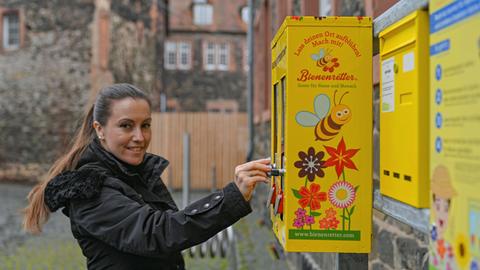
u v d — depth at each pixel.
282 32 2.05
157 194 2.24
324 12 6.05
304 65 1.92
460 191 1.19
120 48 19.25
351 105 1.92
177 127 16.36
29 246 8.25
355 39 1.92
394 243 3.21
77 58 17.62
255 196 12.14
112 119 2.04
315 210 1.94
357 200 1.93
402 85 1.61
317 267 4.99
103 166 2.02
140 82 20.97
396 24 1.64
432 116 1.33
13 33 18.25
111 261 1.93
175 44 30.44
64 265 6.98
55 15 17.70
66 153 2.20
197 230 1.81
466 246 1.17
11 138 17.89
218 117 16.36
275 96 2.32
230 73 30.77
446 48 1.25
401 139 1.62
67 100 17.58
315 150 1.93
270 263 6.62
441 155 1.28
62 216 11.46
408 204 1.58
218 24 30.83
